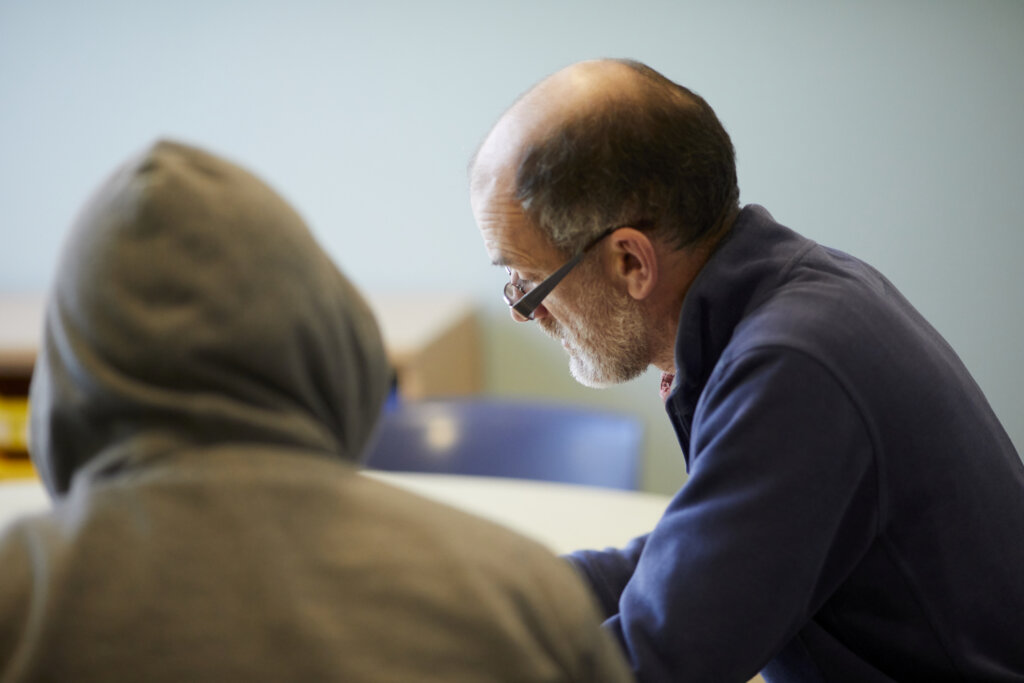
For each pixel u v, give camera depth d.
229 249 1.24
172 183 1.26
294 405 1.28
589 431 3.84
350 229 6.16
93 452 1.27
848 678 2.16
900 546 2.08
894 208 5.45
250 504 1.20
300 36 5.94
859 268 2.34
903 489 2.04
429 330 5.34
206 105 6.12
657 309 2.32
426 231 6.08
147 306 1.22
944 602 2.10
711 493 1.98
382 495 1.28
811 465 1.95
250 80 6.05
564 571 1.31
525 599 1.23
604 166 2.17
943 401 2.09
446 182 5.99
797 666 2.21
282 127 6.08
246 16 5.96
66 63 6.18
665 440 5.99
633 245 2.22
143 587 1.16
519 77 5.77
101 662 1.13
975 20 5.16
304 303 1.27
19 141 6.32
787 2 5.34
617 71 2.23
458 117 5.89
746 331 2.08
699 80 5.54
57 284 1.29
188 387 1.22
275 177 6.15
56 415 1.26
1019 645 2.17
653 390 5.95
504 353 6.16
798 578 1.95
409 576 1.20
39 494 3.51
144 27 6.07
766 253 2.22
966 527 2.10
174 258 1.23
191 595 1.16
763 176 5.57
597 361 2.41
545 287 2.29
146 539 1.18
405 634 1.17
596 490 3.49
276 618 1.15
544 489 3.51
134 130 6.21
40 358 1.32
